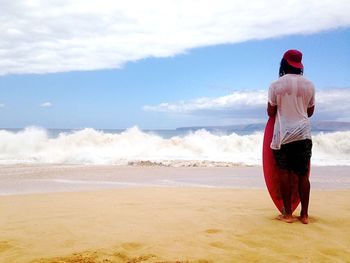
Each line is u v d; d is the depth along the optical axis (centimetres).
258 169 1189
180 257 314
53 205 541
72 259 311
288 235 373
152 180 922
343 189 745
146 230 393
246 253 324
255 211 487
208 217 450
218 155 1686
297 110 418
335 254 324
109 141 1798
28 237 373
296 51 432
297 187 452
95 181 897
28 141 1677
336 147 1775
